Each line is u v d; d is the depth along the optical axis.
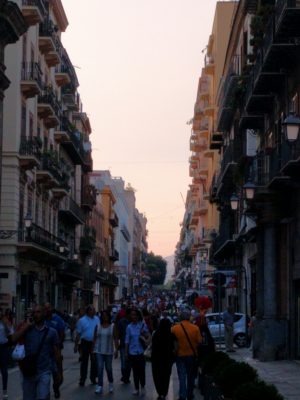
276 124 30.53
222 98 46.62
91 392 20.64
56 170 53.94
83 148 73.56
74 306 72.44
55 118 54.19
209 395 14.51
